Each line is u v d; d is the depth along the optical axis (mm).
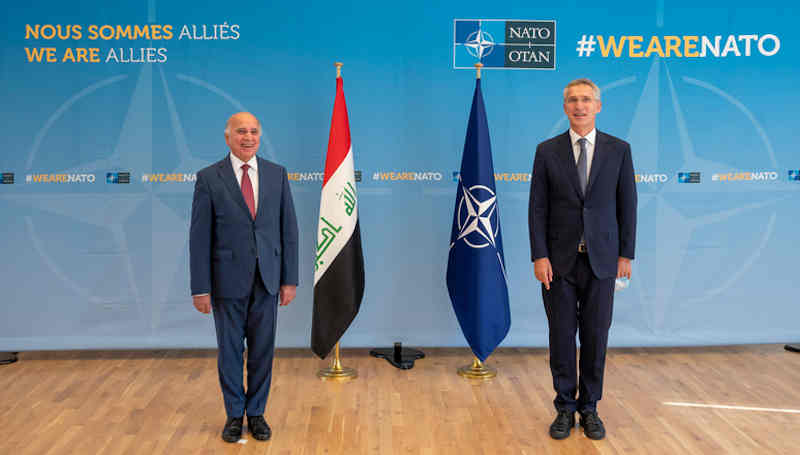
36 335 4203
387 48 4199
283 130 4211
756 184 4316
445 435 3039
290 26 4176
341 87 3920
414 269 4293
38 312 4195
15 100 4109
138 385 3727
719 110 4281
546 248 3039
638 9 4234
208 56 4156
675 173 4293
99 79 4129
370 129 4230
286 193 3066
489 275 3869
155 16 4129
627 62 4250
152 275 4219
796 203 4344
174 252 4215
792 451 2867
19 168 4133
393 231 4273
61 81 4117
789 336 4387
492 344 3869
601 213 2959
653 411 3342
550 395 3586
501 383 3789
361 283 3939
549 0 4219
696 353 4402
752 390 3660
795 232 4352
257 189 2979
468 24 4203
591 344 3002
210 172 2941
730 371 4008
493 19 4207
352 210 3900
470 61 4219
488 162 3906
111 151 4156
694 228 4320
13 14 4086
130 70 4137
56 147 4133
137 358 4266
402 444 2938
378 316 4297
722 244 4336
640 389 3674
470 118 3947
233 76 4176
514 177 4277
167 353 4391
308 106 4207
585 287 2994
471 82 4230
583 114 2949
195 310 4254
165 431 3068
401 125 4234
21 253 4172
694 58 4254
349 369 4008
